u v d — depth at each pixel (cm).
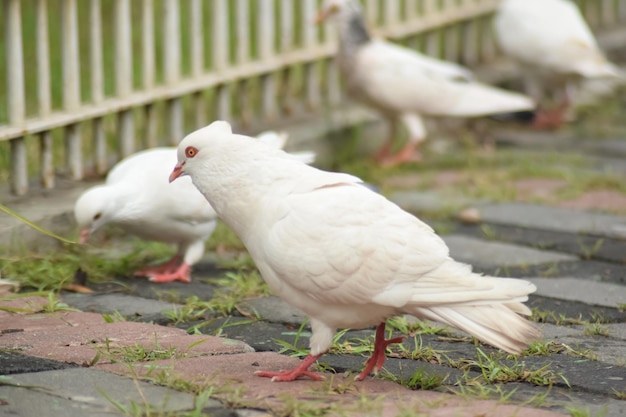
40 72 1150
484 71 1864
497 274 1043
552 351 805
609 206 1321
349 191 697
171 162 1027
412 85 1516
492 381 734
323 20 1530
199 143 718
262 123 1473
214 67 1376
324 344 711
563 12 1772
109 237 1159
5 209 800
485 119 1820
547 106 1911
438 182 1454
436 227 1228
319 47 1568
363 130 1598
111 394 672
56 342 796
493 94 1571
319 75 1702
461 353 802
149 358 760
